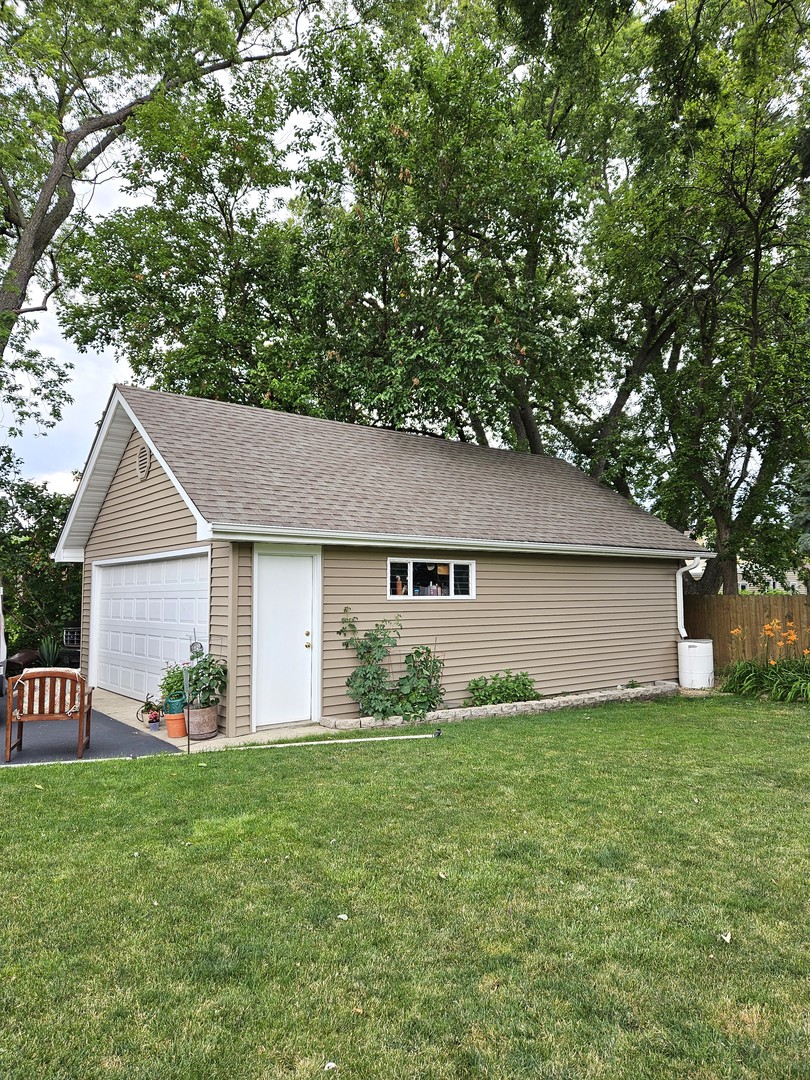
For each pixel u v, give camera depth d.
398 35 19.69
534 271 19.05
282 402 18.42
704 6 11.31
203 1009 2.92
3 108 16.61
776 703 12.35
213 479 9.22
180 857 4.53
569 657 13.09
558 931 3.60
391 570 10.46
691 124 12.60
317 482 10.59
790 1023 2.86
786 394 16.77
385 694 9.81
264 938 3.50
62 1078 2.51
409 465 13.12
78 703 7.57
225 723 8.72
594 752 7.66
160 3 18.20
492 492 13.50
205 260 20.17
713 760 7.34
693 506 19.31
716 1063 2.62
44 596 16.08
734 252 17.30
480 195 17.03
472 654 11.42
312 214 20.38
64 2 17.06
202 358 18.58
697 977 3.19
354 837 4.90
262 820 5.23
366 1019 2.87
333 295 18.22
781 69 14.18
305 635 9.45
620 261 17.80
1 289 17.31
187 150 19.12
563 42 10.05
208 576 9.33
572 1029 2.81
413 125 16.92
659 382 18.53
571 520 13.81
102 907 3.83
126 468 12.09
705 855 4.63
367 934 3.55
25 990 3.04
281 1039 2.74
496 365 16.23
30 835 4.93
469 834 4.98
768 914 3.81
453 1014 2.90
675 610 15.57
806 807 5.68
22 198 19.69
